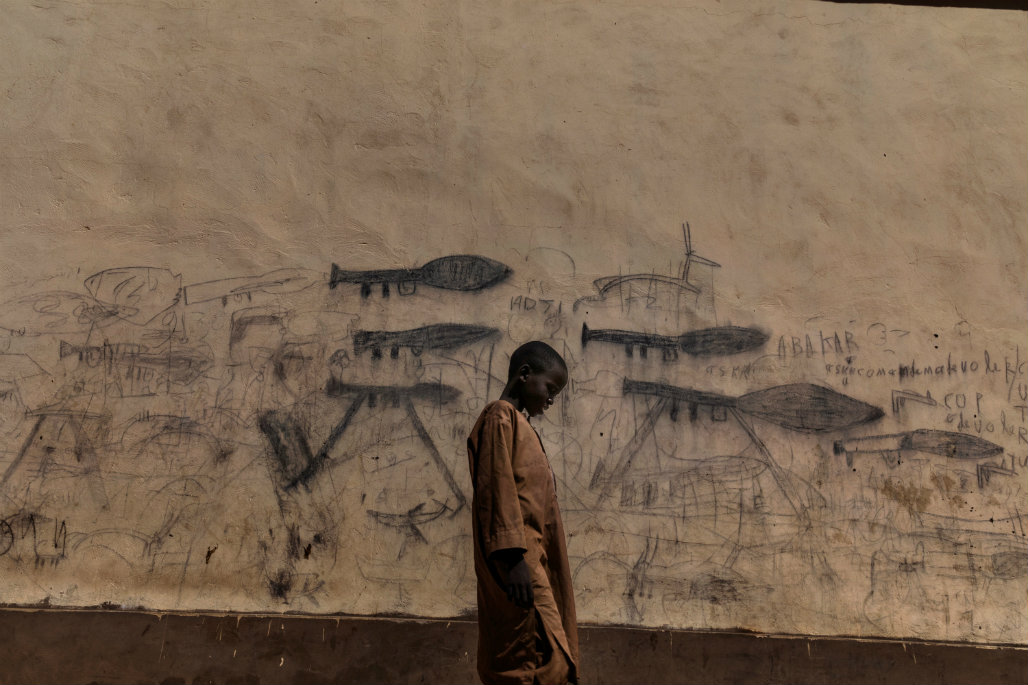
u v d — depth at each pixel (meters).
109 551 4.32
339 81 4.93
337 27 5.00
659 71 5.10
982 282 4.98
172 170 4.75
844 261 4.94
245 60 4.92
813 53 5.22
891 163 5.09
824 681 4.36
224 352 4.56
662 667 4.31
